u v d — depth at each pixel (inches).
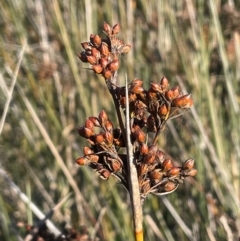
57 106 23.8
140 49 22.0
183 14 21.0
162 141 19.4
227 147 19.2
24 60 23.7
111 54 8.8
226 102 20.1
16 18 24.6
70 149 21.6
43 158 22.6
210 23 20.7
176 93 8.3
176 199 19.8
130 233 18.1
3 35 25.7
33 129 23.0
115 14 22.6
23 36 24.3
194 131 19.1
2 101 25.3
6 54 23.8
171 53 21.4
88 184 20.2
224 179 17.3
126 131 8.0
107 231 18.8
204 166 19.3
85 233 14.8
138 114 8.5
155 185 8.3
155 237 18.6
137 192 8.1
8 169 24.3
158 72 21.1
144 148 8.1
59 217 19.6
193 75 19.5
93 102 20.9
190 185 19.4
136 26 22.8
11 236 18.6
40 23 24.1
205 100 19.4
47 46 23.7
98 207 19.3
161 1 21.6
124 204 19.5
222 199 18.2
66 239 14.0
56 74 22.5
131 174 8.0
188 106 8.3
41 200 22.2
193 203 19.1
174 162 18.7
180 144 18.9
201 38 19.6
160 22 21.5
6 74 24.4
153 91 8.4
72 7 22.6
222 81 20.6
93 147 8.6
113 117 20.5
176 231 19.3
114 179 19.2
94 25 22.2
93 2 22.4
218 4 21.1
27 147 23.4
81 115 22.0
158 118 8.4
